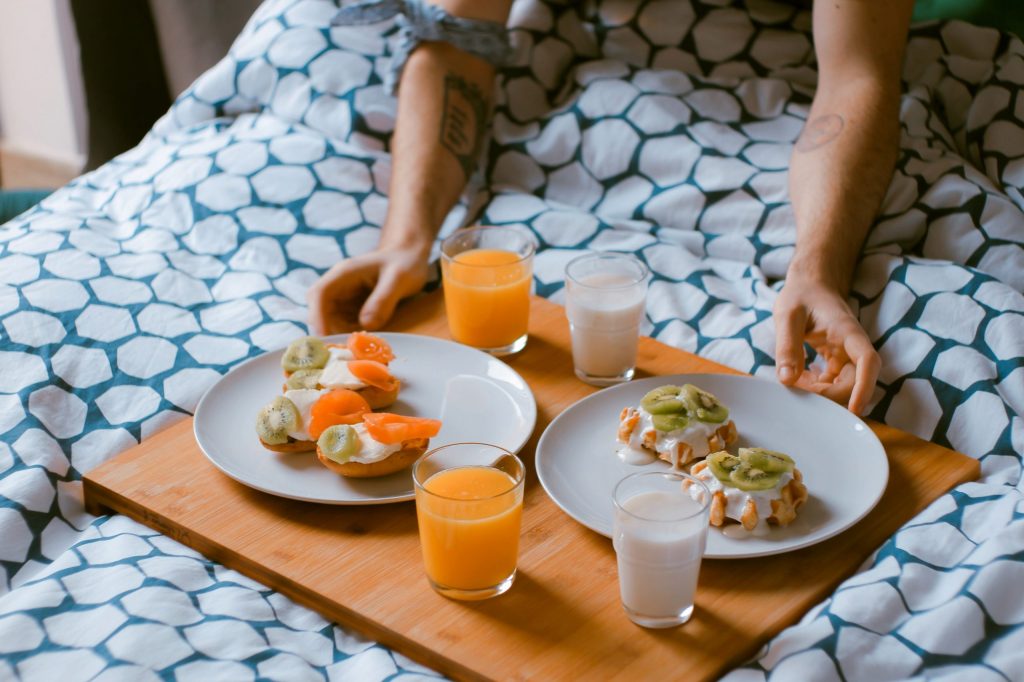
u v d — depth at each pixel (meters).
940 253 1.54
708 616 0.96
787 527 1.05
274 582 1.03
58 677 0.92
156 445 1.22
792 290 1.37
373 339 1.29
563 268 1.65
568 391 1.31
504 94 1.95
